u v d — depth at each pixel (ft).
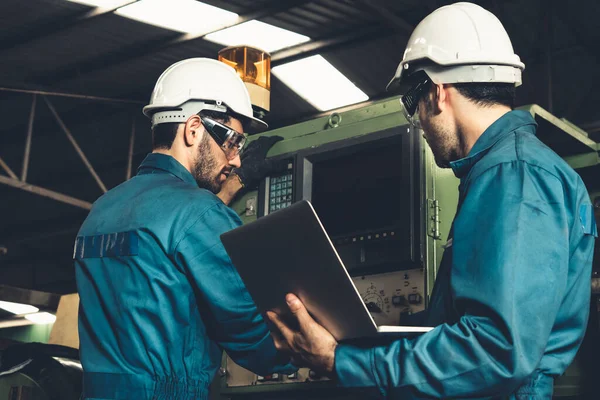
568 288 5.18
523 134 5.25
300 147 8.49
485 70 5.53
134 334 5.97
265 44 27.78
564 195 5.14
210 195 6.30
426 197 7.37
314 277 4.85
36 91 29.94
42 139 35.35
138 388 5.90
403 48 26.73
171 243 6.01
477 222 5.00
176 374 5.94
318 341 5.17
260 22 26.30
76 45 27.58
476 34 5.60
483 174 5.13
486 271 4.79
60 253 43.24
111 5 24.66
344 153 8.08
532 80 26.78
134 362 5.96
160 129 6.81
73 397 8.11
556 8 24.86
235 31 26.78
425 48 5.68
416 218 7.31
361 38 26.58
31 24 26.18
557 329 5.23
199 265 5.97
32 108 30.12
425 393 4.80
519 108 7.29
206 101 6.78
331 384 7.44
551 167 5.09
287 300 5.16
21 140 35.50
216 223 6.11
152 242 6.04
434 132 5.69
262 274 5.22
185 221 6.06
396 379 4.87
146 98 31.65
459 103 5.57
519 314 4.65
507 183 4.98
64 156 36.65
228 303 5.94
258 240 4.97
